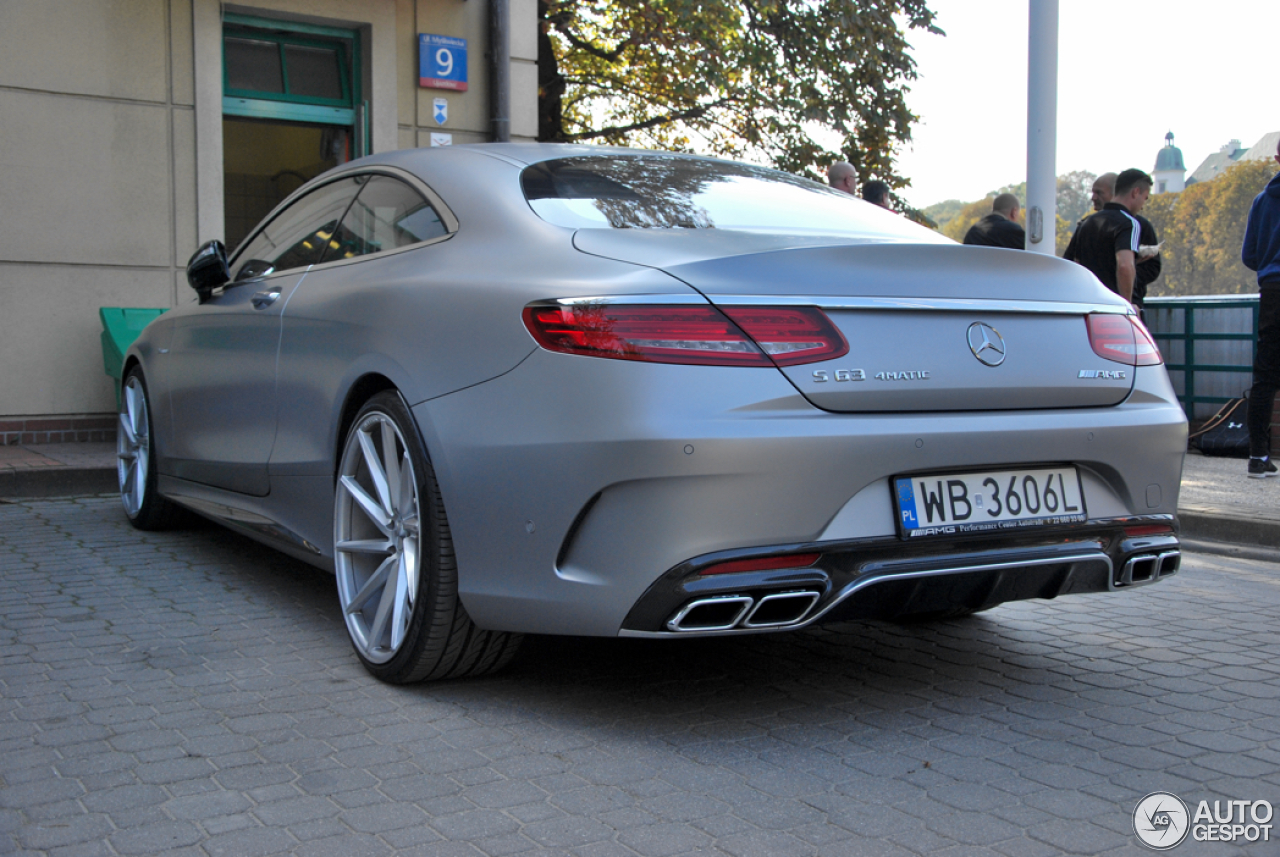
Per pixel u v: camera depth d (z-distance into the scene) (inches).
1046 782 94.1
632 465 92.2
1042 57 269.0
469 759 98.1
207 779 93.0
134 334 276.2
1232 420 321.7
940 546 100.8
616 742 102.6
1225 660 133.3
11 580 165.3
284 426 143.3
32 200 283.9
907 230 128.9
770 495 93.4
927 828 84.9
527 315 100.7
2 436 283.7
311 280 142.8
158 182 300.2
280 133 333.1
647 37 597.3
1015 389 104.4
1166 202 4835.1
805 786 92.8
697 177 131.4
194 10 301.7
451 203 122.8
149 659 127.3
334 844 81.2
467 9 351.6
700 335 93.5
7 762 96.3
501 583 103.2
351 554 128.0
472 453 104.0
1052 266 112.1
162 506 199.2
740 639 138.8
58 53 285.3
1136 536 113.2
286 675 121.8
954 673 126.2
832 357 96.4
